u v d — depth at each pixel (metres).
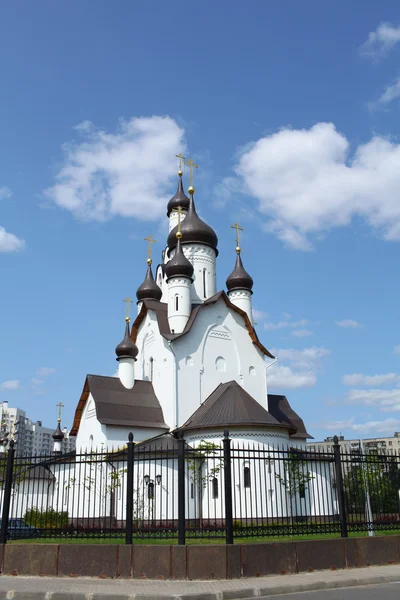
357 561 17.27
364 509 20.20
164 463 34.00
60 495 40.69
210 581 14.70
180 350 42.47
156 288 55.34
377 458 20.38
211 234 52.09
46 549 16.22
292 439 46.25
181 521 15.81
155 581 14.84
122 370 43.69
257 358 46.41
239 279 50.56
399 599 12.70
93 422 42.03
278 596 13.45
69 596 13.32
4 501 17.53
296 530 18.30
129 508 16.28
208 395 42.53
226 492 16.08
